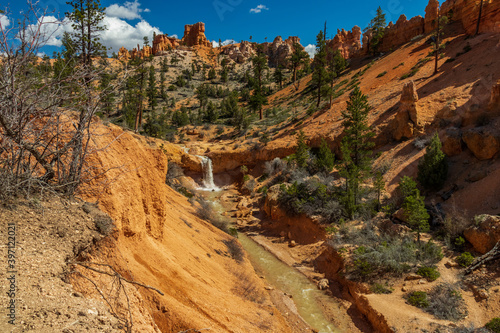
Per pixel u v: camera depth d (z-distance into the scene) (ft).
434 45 193.98
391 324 48.60
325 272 73.46
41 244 18.61
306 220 93.50
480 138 82.38
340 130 139.95
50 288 16.25
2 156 20.75
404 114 113.39
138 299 23.82
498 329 42.57
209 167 162.09
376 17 275.39
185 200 94.79
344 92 206.28
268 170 149.28
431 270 58.13
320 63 198.90
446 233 68.85
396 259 63.62
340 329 54.08
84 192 27.17
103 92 22.57
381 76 194.59
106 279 21.97
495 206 68.69
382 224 78.43
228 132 215.10
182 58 540.52
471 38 172.55
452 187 82.84
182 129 231.50
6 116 18.29
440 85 132.16
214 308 36.32
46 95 19.44
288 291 66.59
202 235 67.05
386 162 107.86
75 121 25.46
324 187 95.76
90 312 16.15
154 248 37.65
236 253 70.08
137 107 170.81
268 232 101.09
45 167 22.39
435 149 85.56
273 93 329.11
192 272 43.06
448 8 229.04
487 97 102.89
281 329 44.88
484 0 179.22
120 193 33.32
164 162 47.32
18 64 16.48
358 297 58.80
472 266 56.54
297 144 145.48
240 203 129.59
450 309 49.29
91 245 22.31
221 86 416.05
